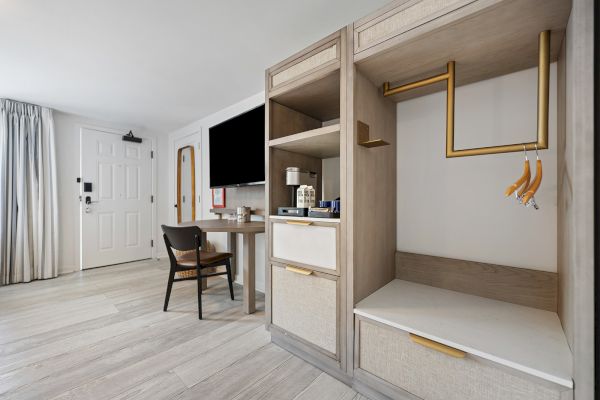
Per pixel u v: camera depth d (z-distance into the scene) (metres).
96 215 3.59
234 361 1.46
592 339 0.72
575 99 0.74
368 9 1.51
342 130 1.27
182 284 2.83
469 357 0.92
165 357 1.50
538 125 0.97
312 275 1.39
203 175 3.52
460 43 1.06
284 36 1.77
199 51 1.94
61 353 1.53
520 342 0.93
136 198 3.97
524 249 1.27
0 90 2.62
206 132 3.48
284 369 1.39
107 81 2.43
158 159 4.21
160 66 2.16
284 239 1.54
